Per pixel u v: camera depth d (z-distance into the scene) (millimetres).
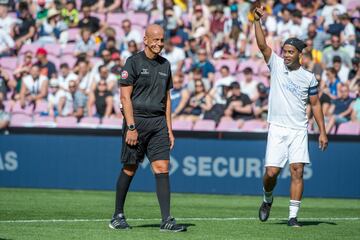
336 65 44062
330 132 42781
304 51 45062
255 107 43719
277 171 21891
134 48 47156
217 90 44344
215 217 26344
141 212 27984
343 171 38281
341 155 38281
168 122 20406
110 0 51125
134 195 37031
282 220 25078
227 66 45531
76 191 39062
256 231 20859
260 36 21547
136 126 19953
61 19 50906
